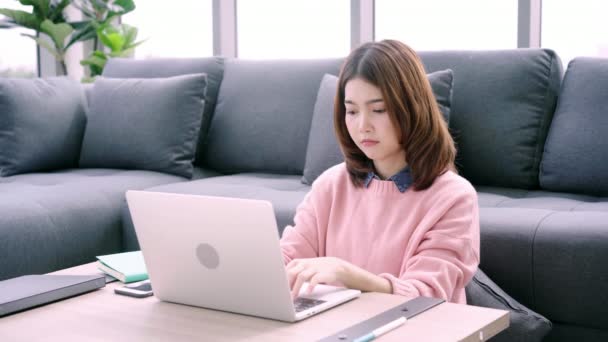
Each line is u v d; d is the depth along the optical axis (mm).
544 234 1892
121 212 2648
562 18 3168
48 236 2365
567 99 2510
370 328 998
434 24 3533
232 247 1056
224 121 3199
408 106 1371
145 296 1239
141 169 3127
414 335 970
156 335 1022
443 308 1098
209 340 990
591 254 1819
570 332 1888
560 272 1868
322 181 1630
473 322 1025
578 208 2145
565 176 2432
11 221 2273
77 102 3379
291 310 1045
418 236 1391
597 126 2396
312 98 2973
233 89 3213
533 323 1752
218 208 1049
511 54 2611
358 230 1515
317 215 1600
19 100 3180
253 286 1065
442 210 1388
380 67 1341
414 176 1434
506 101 2562
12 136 3137
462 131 2609
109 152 3193
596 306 1829
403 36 3641
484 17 3379
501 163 2549
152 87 3178
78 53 4828
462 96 2625
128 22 4703
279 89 3068
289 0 4000
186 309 1156
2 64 4676
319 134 2719
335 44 3855
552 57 2576
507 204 2266
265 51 4129
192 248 1111
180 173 3055
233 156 3145
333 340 954
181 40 4469
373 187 1506
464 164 2615
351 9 3670
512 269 1945
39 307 1192
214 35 4184
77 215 2482
